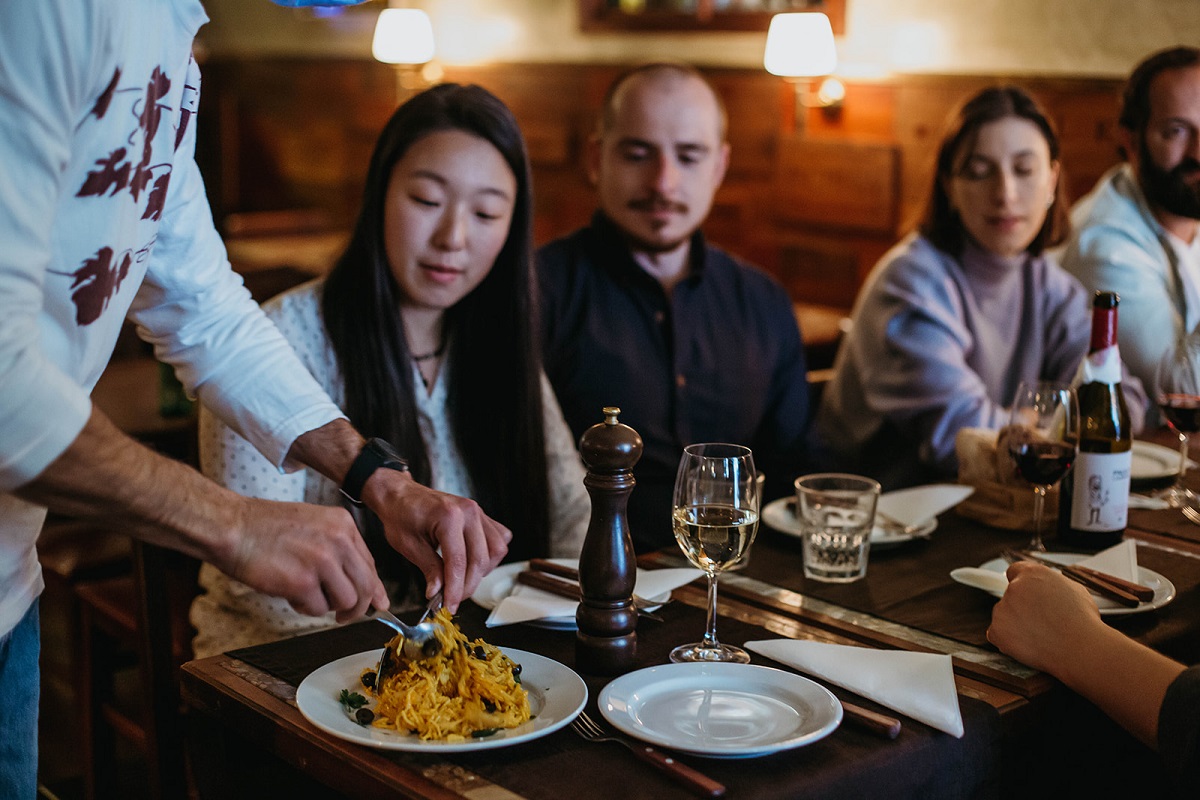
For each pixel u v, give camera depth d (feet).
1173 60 8.75
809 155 15.31
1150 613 4.73
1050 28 12.65
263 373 4.30
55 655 10.02
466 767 3.32
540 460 6.18
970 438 6.24
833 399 9.52
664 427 7.97
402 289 5.87
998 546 5.65
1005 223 8.43
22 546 3.78
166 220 4.00
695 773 3.22
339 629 4.42
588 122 17.97
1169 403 6.61
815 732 3.36
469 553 3.99
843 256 15.24
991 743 3.77
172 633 6.34
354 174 22.27
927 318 8.59
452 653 3.57
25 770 4.08
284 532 3.28
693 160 7.80
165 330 4.25
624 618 4.01
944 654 4.30
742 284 8.30
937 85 13.76
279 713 3.70
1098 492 5.51
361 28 21.48
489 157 5.72
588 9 17.62
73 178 3.18
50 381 2.95
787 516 5.95
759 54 15.62
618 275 7.93
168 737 6.02
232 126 24.56
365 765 3.34
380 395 5.80
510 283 6.04
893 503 5.97
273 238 19.57
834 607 4.80
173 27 3.48
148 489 3.12
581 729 3.53
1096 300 5.63
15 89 2.84
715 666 3.83
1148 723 3.78
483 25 19.45
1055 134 8.53
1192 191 8.77
